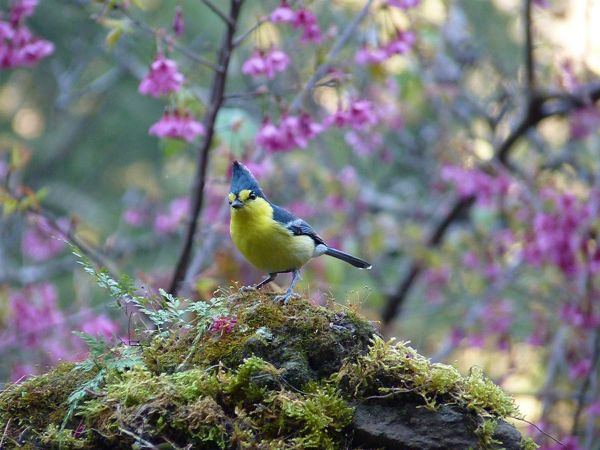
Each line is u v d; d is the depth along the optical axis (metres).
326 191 14.49
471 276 15.06
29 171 22.67
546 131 17.92
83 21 20.09
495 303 14.16
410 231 14.59
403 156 17.95
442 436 5.38
